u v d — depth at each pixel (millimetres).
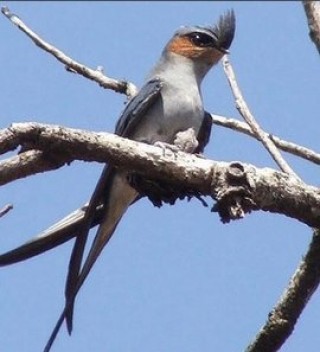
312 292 9508
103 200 11805
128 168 8539
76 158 8422
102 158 8406
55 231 9578
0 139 8055
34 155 8359
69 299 9742
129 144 8430
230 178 8438
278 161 9938
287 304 9531
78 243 10000
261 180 8500
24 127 8133
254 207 8586
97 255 11734
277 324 9586
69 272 9883
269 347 9680
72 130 8281
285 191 8578
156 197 9289
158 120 12789
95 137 8344
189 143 11328
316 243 9234
